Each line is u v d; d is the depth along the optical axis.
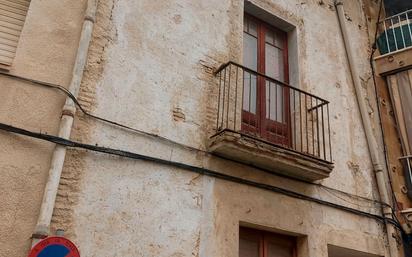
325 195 6.64
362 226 6.86
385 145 7.98
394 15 9.43
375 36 9.16
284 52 7.68
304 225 6.14
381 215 7.20
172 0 6.20
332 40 8.29
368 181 7.38
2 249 4.00
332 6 8.71
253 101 6.79
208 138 5.73
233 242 5.38
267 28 7.65
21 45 4.82
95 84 5.06
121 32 5.50
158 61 5.70
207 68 6.15
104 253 4.48
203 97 5.94
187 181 5.32
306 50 7.69
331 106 7.57
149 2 5.93
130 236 4.69
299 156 6.01
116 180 4.82
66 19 5.14
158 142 5.29
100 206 4.62
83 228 4.45
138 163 5.04
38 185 4.34
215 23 6.55
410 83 8.30
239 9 6.99
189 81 5.89
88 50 5.13
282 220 5.95
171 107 5.58
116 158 4.91
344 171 7.13
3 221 4.09
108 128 4.97
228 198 5.57
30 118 4.55
